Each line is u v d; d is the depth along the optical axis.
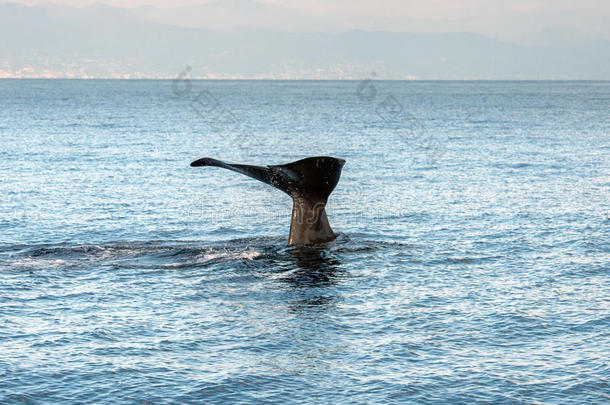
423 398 15.34
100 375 16.41
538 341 18.47
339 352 17.80
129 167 59.22
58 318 20.17
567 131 103.38
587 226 33.97
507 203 41.12
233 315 20.47
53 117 131.88
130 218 36.50
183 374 16.50
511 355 17.56
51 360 17.20
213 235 32.69
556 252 28.47
